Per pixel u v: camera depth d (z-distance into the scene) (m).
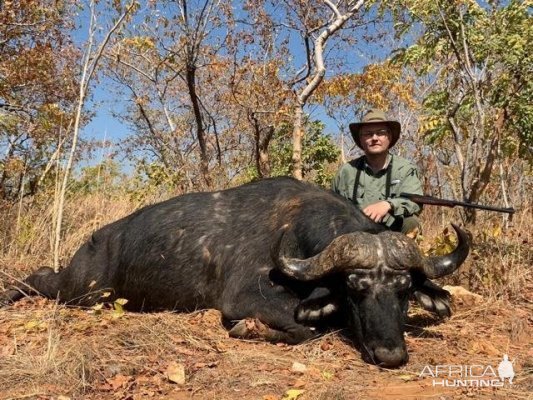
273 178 2.93
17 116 4.81
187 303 2.77
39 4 4.86
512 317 2.74
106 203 4.68
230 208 2.83
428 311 2.64
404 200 2.90
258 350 2.31
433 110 3.76
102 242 3.04
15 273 3.42
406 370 2.15
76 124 3.57
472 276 3.19
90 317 2.63
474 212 3.41
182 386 1.99
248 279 2.56
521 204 4.40
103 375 2.05
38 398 1.90
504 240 3.51
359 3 4.42
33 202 4.35
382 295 2.17
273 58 5.69
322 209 2.59
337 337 2.41
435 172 5.52
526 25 3.43
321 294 2.29
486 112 3.71
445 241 3.10
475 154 3.48
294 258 2.46
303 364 2.16
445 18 3.56
